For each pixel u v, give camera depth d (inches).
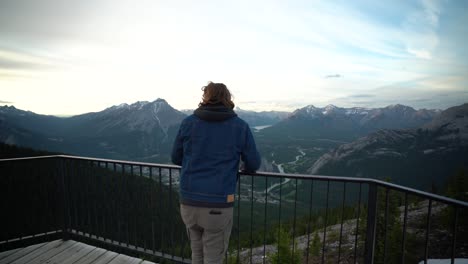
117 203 184.4
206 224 106.7
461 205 86.2
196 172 107.3
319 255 639.1
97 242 192.4
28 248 188.1
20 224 195.2
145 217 175.2
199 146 107.6
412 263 536.4
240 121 110.2
